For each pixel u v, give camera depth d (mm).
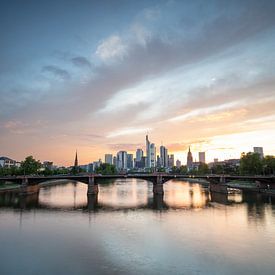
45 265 47594
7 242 61219
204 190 193625
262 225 76375
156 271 44906
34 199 138625
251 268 45781
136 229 72688
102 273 44188
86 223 80812
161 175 167125
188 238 63469
